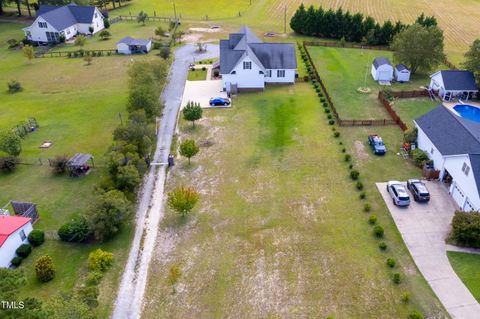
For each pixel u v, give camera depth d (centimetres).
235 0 13125
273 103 6347
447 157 4291
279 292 3244
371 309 3091
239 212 4100
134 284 3344
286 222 3956
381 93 6400
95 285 3269
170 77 7369
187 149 4678
